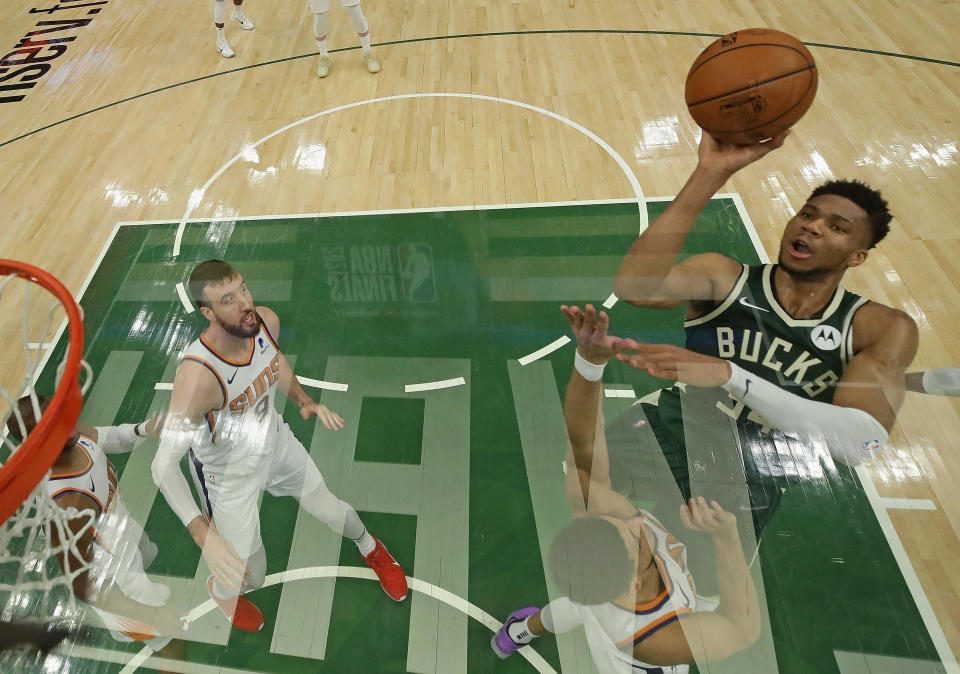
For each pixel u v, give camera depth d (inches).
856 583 44.9
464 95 123.3
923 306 71.4
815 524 47.2
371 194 98.5
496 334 60.3
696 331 54.1
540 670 44.9
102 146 119.0
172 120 124.2
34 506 42.8
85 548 45.1
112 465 49.8
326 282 69.8
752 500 47.8
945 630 43.8
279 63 138.8
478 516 49.9
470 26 145.0
